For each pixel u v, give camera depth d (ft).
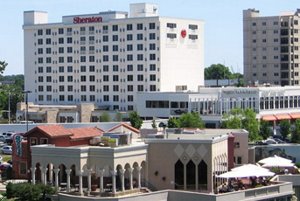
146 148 345.31
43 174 336.08
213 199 316.40
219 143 353.72
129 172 332.60
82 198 310.65
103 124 622.13
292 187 371.15
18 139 381.19
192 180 341.82
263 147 469.16
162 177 345.31
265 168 390.42
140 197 315.58
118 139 338.95
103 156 323.78
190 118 624.59
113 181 319.27
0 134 622.54
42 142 357.61
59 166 333.83
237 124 606.96
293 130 634.43
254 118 618.03
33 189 321.32
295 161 475.72
